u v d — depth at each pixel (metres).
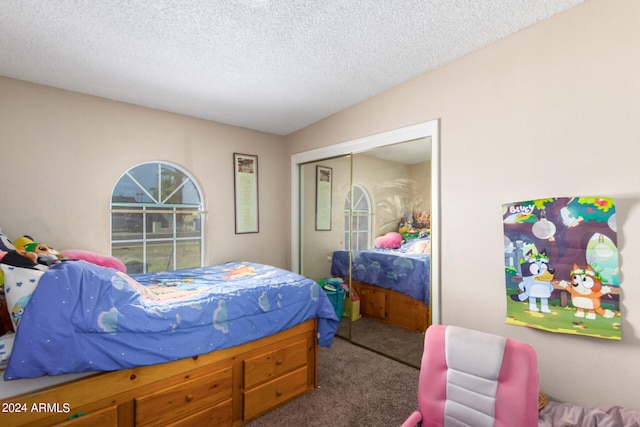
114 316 1.44
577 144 1.73
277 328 2.03
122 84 2.38
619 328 1.59
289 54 2.08
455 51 2.14
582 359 1.71
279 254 3.85
